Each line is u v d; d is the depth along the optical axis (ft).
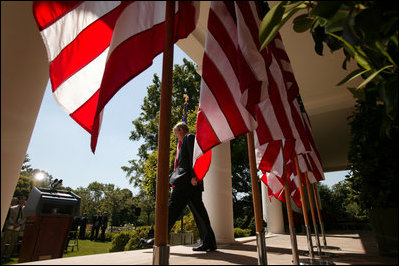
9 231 18.13
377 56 8.26
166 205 6.01
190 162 13.46
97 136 7.07
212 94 8.71
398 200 9.22
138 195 196.13
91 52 8.70
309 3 8.54
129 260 9.66
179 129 16.39
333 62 27.07
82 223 61.72
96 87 8.67
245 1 9.22
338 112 39.29
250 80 7.87
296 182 15.66
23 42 7.84
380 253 9.86
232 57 9.08
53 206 11.12
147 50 7.68
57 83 7.98
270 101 10.59
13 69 7.48
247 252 13.50
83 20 8.62
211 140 8.46
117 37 7.53
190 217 34.47
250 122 8.38
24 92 7.86
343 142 55.98
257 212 7.86
